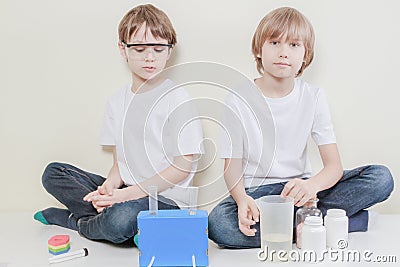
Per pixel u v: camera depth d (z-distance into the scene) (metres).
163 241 1.18
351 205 1.33
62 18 1.55
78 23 1.55
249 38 1.53
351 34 1.53
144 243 1.18
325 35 1.53
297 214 1.29
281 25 1.33
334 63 1.54
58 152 1.60
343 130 1.55
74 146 1.59
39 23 1.56
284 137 1.42
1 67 1.58
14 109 1.59
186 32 1.54
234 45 1.54
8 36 1.56
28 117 1.59
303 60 1.39
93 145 1.59
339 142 1.56
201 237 1.18
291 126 1.42
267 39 1.35
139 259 1.18
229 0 1.53
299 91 1.43
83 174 1.49
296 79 1.48
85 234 1.36
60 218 1.47
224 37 1.53
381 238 1.32
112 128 1.51
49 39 1.56
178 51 1.54
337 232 1.25
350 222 1.35
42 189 1.61
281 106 1.41
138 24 1.39
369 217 1.39
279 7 1.52
